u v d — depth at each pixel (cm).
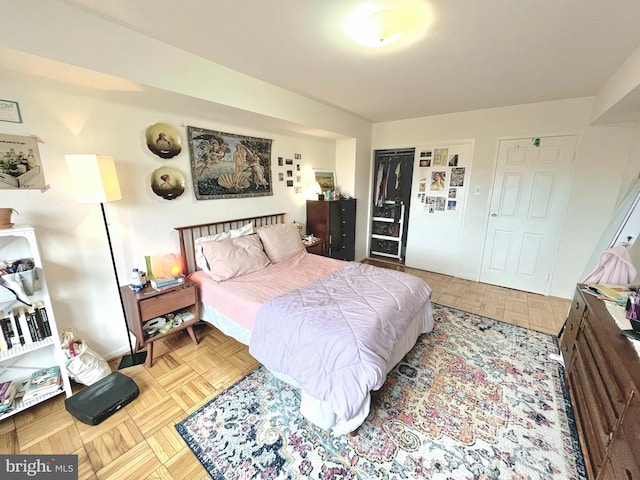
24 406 160
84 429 157
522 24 157
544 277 342
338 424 147
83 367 183
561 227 322
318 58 203
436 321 278
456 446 146
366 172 455
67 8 143
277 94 266
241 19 156
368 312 176
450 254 407
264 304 192
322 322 165
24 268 156
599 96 261
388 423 160
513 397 179
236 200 305
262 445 147
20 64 146
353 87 266
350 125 384
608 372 120
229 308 212
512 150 337
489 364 212
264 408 171
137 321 203
